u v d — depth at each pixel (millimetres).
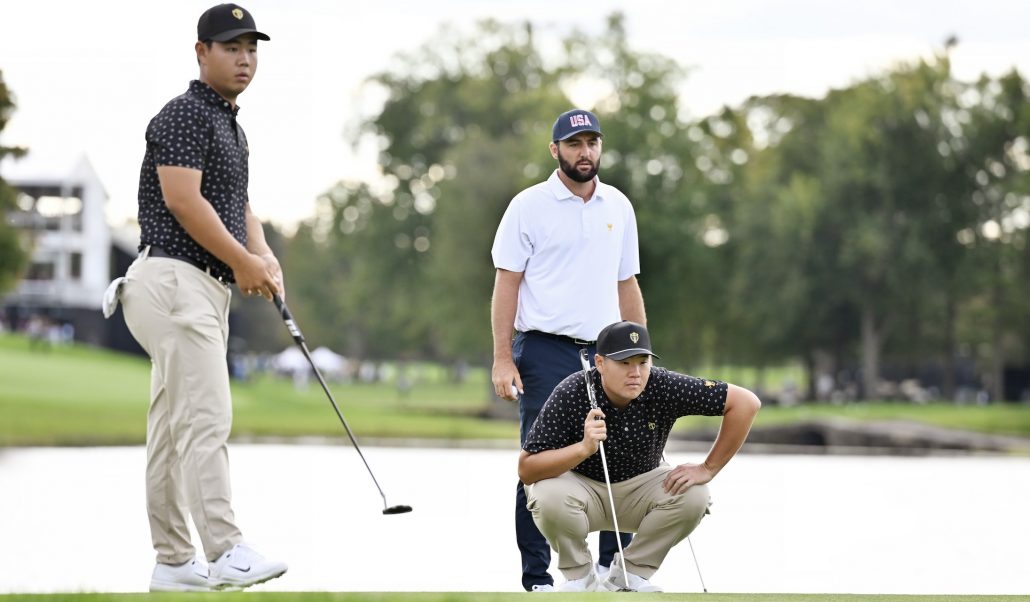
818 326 160750
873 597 11977
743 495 47969
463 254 144750
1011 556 29469
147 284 14547
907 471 65250
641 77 134750
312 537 30562
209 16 14680
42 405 93312
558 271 17703
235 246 14359
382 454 71562
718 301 153000
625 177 134000
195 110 14539
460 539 30625
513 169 145875
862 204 155250
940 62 154000
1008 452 96000
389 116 167625
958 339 176875
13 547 27594
